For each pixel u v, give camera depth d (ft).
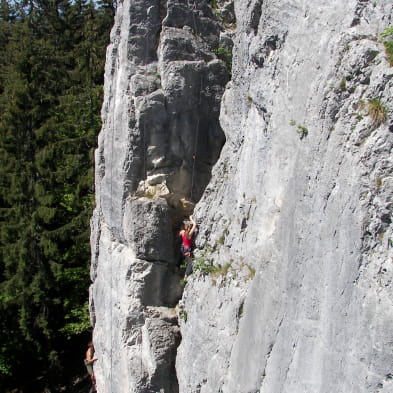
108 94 47.06
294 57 28.91
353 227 23.15
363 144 23.17
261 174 32.94
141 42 41.73
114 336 45.62
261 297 29.55
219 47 43.14
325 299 24.63
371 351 21.94
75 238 82.33
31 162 85.05
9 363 78.95
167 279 43.06
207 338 35.76
